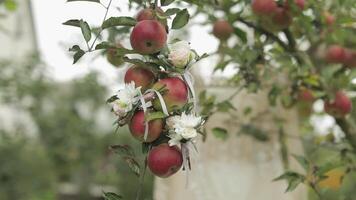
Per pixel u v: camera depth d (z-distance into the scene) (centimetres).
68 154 734
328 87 193
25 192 626
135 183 614
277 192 216
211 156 214
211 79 216
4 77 685
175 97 126
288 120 226
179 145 128
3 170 614
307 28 192
